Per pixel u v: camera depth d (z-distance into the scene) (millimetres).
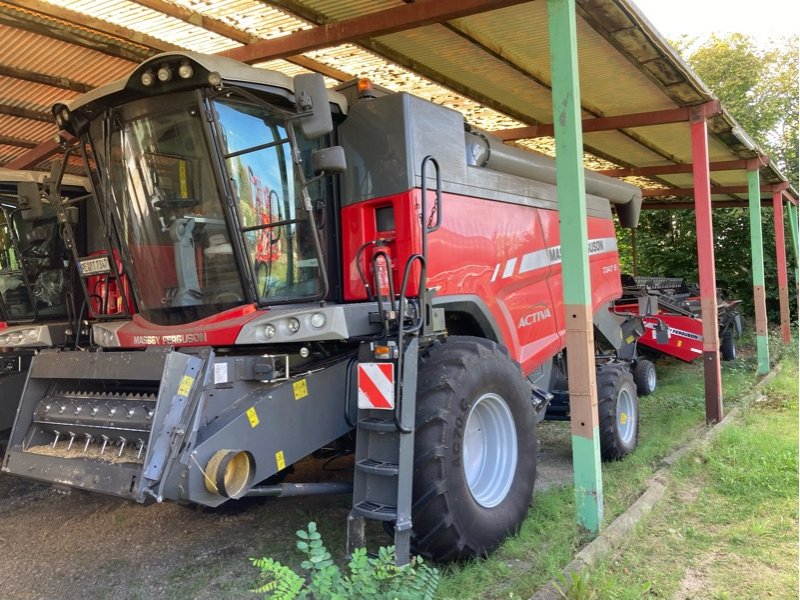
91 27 5000
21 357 5723
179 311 3957
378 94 4465
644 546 3898
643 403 8516
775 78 19500
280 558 3885
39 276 6133
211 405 3279
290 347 3787
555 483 5246
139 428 3283
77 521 4727
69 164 6613
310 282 4020
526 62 6211
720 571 3596
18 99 6391
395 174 4043
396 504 3213
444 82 6621
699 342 10383
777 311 17500
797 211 15672
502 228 4977
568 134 4023
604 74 6117
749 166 10242
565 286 4090
